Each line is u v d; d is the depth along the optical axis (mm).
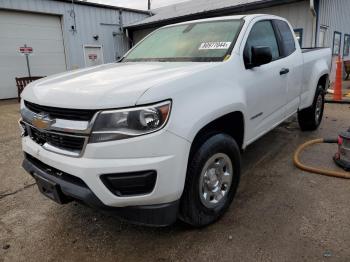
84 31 14453
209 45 3221
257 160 4266
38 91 2547
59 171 2338
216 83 2602
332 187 3377
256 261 2277
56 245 2609
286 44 4199
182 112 2195
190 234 2645
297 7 10969
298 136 5305
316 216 2818
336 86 8477
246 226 2713
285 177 3682
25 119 2648
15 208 3246
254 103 3176
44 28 13109
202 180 2525
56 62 13734
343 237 2502
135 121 2027
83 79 2604
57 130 2230
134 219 2229
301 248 2393
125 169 2043
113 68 3072
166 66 2863
